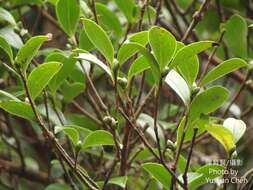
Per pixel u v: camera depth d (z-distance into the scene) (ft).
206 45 1.68
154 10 2.43
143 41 1.83
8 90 2.25
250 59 2.66
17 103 1.86
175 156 1.88
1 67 2.37
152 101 2.52
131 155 2.40
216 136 1.75
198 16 2.16
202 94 1.79
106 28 2.50
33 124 2.45
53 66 1.77
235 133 1.76
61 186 2.26
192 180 1.84
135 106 2.24
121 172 2.09
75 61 2.06
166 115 2.76
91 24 1.76
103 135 1.90
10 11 2.54
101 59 2.27
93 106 2.40
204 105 1.80
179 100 2.77
